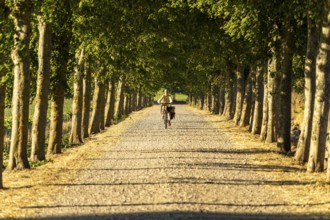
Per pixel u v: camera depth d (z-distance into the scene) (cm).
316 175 4066
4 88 3594
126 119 13625
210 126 10225
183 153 5569
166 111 9512
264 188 3478
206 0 5584
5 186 3675
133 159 5091
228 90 12525
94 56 7356
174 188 3422
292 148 6081
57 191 3397
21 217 2661
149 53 8925
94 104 9194
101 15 5372
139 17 5881
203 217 2558
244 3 4938
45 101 5244
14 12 4075
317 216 2633
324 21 4069
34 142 5228
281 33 5475
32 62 5512
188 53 9388
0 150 3584
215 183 3650
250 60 6562
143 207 2827
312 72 4706
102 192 3325
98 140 7612
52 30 5375
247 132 8581
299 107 10825
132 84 14175
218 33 7062
